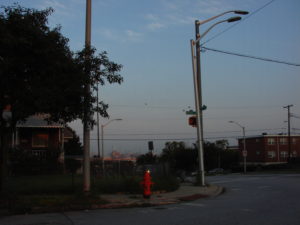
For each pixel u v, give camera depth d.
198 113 22.44
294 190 19.23
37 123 35.75
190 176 36.28
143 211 12.59
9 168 23.73
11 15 12.69
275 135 87.38
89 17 15.27
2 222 10.52
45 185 18.11
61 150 34.16
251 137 90.25
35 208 12.77
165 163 21.75
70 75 13.58
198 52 24.33
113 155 50.69
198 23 23.67
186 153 52.88
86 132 15.11
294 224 9.38
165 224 9.71
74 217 11.37
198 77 24.22
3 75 12.39
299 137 88.56
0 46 12.48
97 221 10.48
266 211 11.72
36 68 13.05
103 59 14.31
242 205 13.48
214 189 20.38
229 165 92.81
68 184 18.53
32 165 24.88
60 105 13.59
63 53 13.48
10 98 13.64
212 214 11.32
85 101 13.91
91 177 23.64
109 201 14.62
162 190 18.62
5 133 14.16
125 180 18.44
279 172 49.53
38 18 13.38
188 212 11.96
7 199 13.41
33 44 12.79
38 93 12.52
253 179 30.98
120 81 14.56
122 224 9.86
